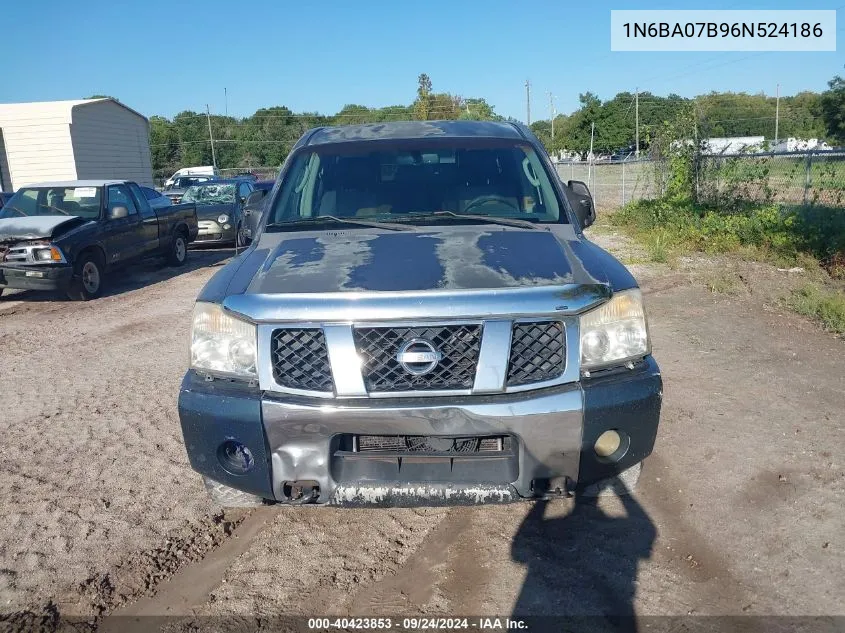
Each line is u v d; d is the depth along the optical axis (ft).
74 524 11.83
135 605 9.77
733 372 18.02
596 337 9.52
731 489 12.18
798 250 34.01
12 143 80.23
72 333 25.58
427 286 9.48
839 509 11.43
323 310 9.27
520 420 9.04
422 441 9.41
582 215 14.24
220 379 9.80
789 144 71.72
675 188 49.60
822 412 15.29
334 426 9.15
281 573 10.39
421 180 13.83
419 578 10.16
